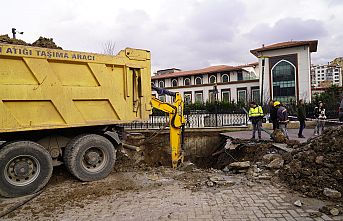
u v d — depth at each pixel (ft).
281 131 34.73
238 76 150.51
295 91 120.06
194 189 19.40
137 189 19.71
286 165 21.34
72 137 22.43
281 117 35.04
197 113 60.29
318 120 44.09
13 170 18.69
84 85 21.62
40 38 24.62
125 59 23.86
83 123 21.43
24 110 18.99
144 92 25.31
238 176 23.02
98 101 22.44
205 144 48.29
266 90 125.39
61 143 21.83
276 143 33.65
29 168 19.25
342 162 17.87
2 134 19.47
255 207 15.80
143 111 25.20
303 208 15.49
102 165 22.54
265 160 26.91
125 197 18.03
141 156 35.17
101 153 22.75
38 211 16.07
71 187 20.44
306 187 17.90
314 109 67.77
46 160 19.79
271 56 124.98
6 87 18.08
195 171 25.81
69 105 20.71
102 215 15.23
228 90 143.13
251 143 35.40
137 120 24.77
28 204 17.22
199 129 48.85
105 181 21.90
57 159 21.79
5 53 17.99
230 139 41.34
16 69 18.62
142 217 14.79
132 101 24.56
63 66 20.66
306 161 19.67
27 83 18.99
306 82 118.52
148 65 25.76
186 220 14.26
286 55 122.21
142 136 39.73
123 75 23.85
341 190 16.69
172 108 28.81
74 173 21.13
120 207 16.30
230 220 14.15
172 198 17.63
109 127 24.45
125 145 27.45
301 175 19.06
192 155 47.09
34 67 19.16
